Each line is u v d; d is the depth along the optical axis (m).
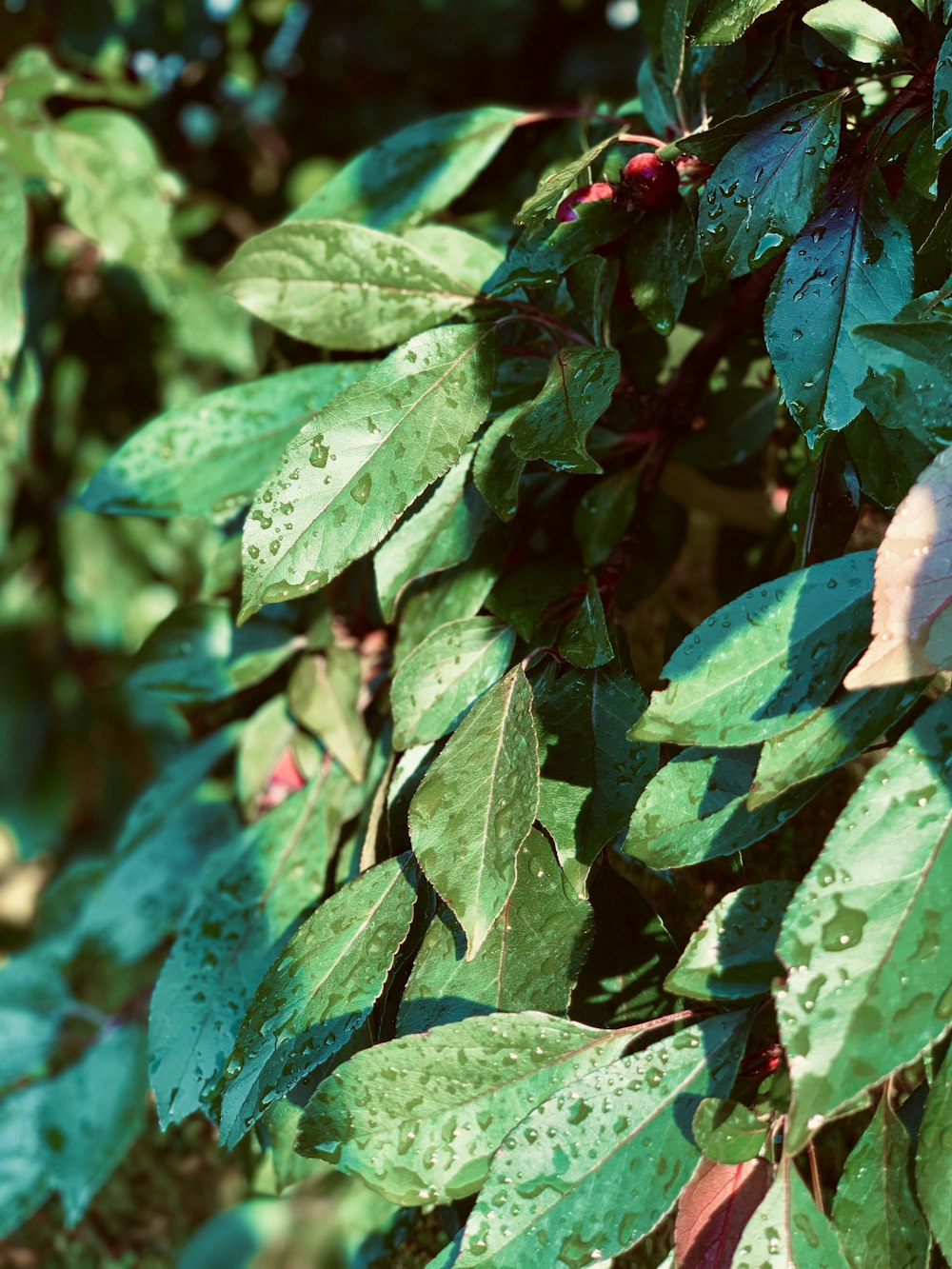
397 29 1.06
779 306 0.38
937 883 0.32
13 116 0.65
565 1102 0.35
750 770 0.37
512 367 0.43
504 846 0.37
